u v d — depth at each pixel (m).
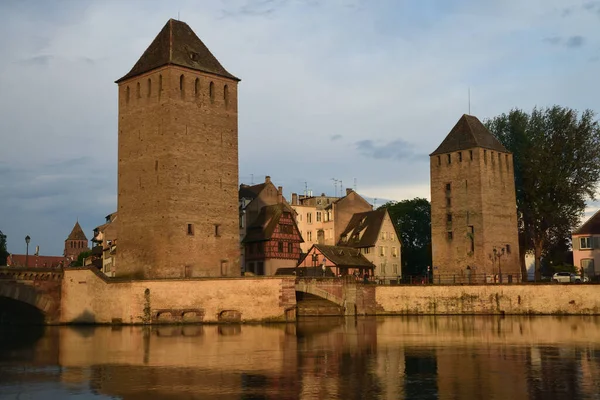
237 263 90.75
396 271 129.88
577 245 108.94
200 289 77.81
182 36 90.38
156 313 76.19
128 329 71.06
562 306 88.38
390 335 62.84
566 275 100.06
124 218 89.81
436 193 109.19
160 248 85.00
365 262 123.88
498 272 103.81
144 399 34.38
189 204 86.62
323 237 144.00
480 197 103.75
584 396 34.12
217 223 89.19
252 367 43.28
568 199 105.19
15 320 83.62
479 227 103.69
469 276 103.44
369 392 35.50
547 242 112.38
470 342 56.06
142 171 88.19
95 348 53.03
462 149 106.12
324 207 149.38
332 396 34.66
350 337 61.00
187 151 87.00
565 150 105.56
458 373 40.62
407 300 93.75
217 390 36.25
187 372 41.47
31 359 47.06
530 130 109.94
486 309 91.25
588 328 68.62
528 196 109.56
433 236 109.00
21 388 37.09
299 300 95.94
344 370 42.03
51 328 73.44
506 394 34.72
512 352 49.34
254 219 128.75
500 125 114.25
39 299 77.69
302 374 40.72
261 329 70.25
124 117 91.00
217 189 89.62
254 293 79.00
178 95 86.62
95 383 38.25
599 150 104.38
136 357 47.75
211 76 90.25
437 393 35.09
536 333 63.59
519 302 89.88
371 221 130.50
